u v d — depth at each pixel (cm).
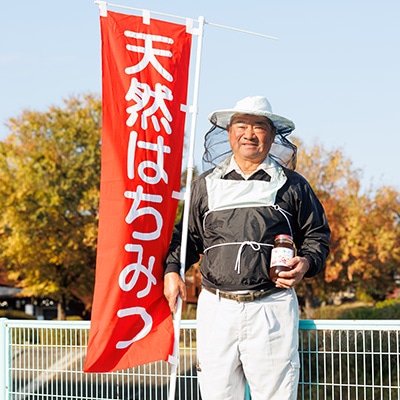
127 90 473
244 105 445
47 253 3052
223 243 437
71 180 3014
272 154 464
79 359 548
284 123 453
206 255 445
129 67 475
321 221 454
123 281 464
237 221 437
